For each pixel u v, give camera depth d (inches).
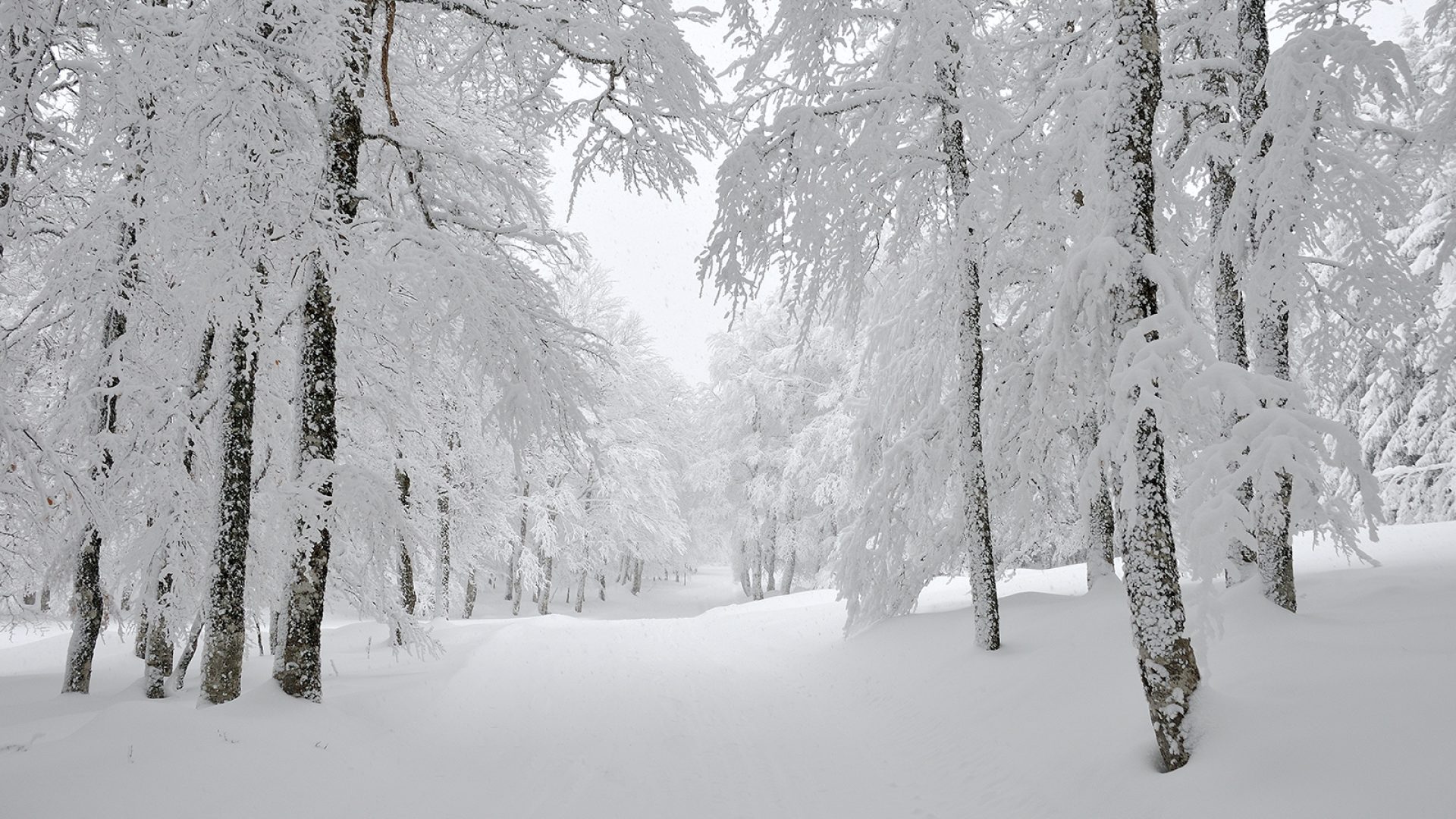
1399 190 288.4
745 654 574.2
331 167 303.0
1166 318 204.2
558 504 1037.8
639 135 382.0
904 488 492.7
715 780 274.8
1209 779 180.9
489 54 397.1
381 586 356.5
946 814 229.3
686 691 432.5
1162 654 202.2
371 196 319.0
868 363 563.2
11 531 319.6
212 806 201.3
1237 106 332.2
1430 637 223.1
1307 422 176.6
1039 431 414.6
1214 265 343.6
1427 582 311.3
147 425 321.4
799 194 318.3
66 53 270.7
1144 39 225.3
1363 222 304.0
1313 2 354.9
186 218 252.7
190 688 391.5
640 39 337.4
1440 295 584.1
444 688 353.4
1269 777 170.7
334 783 232.2
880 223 375.2
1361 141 329.4
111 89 235.1
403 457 542.6
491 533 840.3
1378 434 754.2
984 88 372.2
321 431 302.7
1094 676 280.5
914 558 503.2
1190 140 392.5
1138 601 208.2
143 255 264.1
